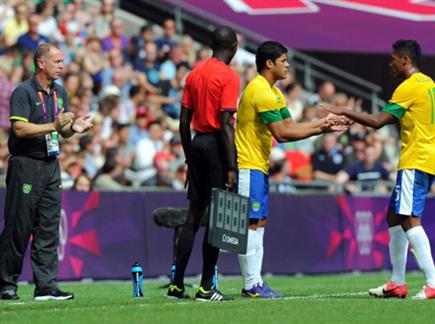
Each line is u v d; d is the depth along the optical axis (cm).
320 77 7638
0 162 5072
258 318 2591
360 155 6141
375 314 2702
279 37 7188
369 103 7650
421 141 3083
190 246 3108
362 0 7850
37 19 6175
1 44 6247
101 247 4700
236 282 4491
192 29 7519
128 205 4806
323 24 7438
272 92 3116
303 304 2931
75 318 2592
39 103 3200
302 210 5319
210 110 2998
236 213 2973
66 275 4559
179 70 6756
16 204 3200
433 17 7675
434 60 7544
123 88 6378
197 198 3064
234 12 7488
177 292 3147
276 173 5775
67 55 6275
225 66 3012
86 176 4766
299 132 3098
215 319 2561
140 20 7444
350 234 5494
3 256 3247
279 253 5206
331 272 5397
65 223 4572
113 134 5712
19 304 3025
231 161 2961
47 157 3219
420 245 3092
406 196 3081
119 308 2820
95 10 6812
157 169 5406
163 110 6462
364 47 7188
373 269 5594
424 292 3109
